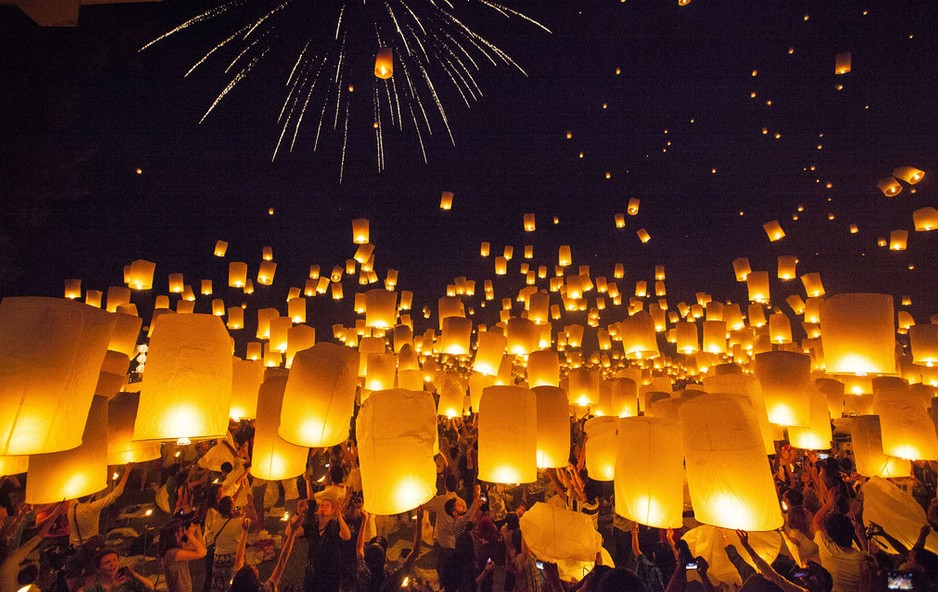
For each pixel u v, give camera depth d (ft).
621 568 8.39
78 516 18.22
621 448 12.49
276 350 29.81
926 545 15.39
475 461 31.37
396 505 11.14
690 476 10.71
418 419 11.53
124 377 13.71
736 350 38.47
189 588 14.20
